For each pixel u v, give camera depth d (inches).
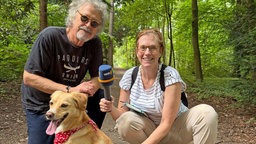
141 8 274.8
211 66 278.2
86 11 46.5
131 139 50.1
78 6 47.1
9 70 142.3
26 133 76.5
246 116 103.4
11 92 117.2
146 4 270.2
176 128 49.0
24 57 151.8
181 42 340.5
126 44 553.0
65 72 49.6
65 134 41.3
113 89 163.3
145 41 46.9
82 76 52.1
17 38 163.9
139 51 47.8
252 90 106.3
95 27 47.4
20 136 74.2
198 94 150.9
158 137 45.3
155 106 48.1
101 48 53.1
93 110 53.9
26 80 47.1
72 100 40.6
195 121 46.9
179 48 353.1
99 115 54.3
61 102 39.8
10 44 157.8
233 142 76.6
